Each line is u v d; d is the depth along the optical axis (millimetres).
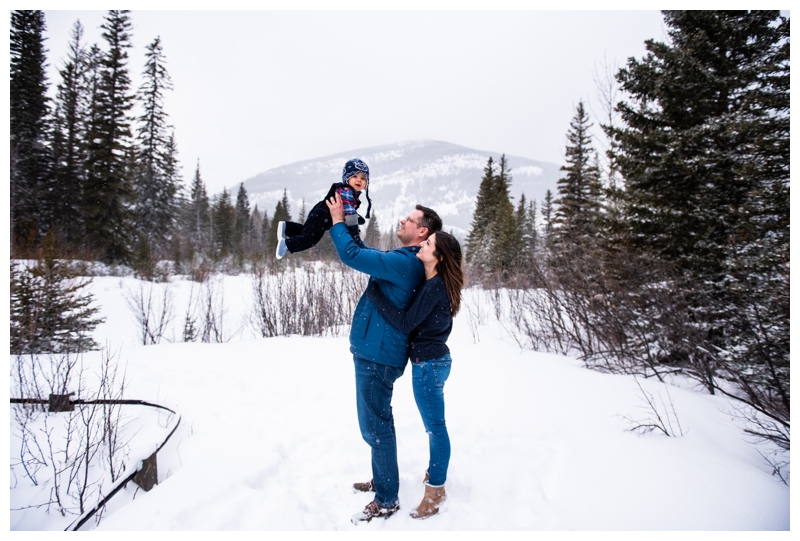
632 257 7289
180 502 2256
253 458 2816
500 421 3668
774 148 5781
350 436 3338
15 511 2238
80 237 20328
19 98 20844
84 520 2072
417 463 2918
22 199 19141
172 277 21188
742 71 7117
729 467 2863
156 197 26719
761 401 4594
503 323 9281
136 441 3109
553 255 9148
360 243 2359
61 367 4641
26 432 3072
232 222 45438
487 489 2582
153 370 5047
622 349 6230
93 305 12859
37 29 22188
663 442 3248
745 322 5562
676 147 7105
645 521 2238
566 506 2387
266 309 9461
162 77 27516
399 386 4520
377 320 2314
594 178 19203
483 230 34375
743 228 6195
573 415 3801
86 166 20812
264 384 4613
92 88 24047
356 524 2254
